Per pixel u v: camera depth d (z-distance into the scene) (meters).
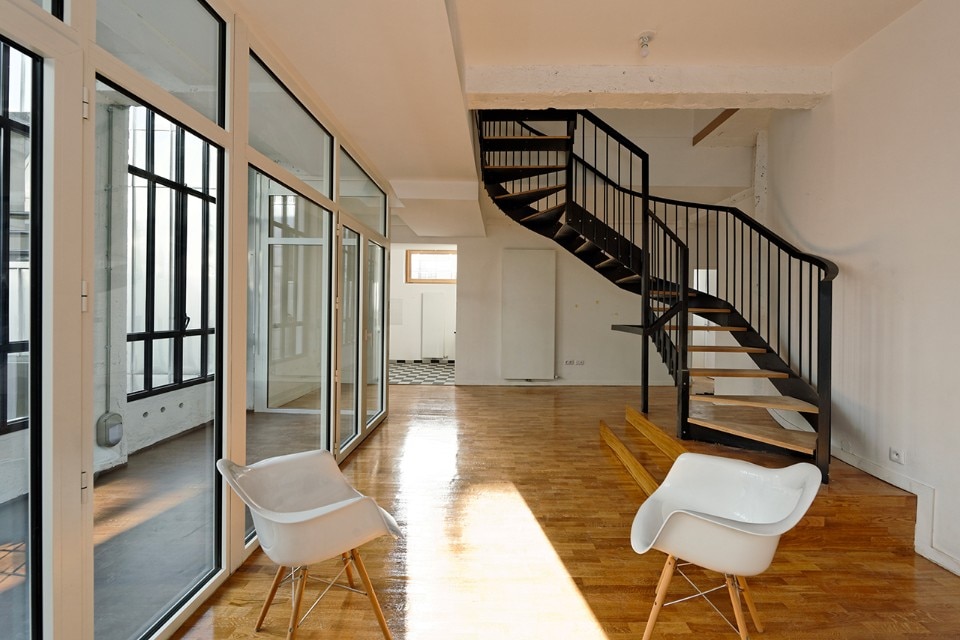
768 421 4.66
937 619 2.27
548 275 9.09
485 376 9.23
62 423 1.50
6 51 1.41
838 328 3.84
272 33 2.69
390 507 3.49
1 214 1.44
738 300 6.61
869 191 3.53
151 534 2.10
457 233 8.69
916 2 3.08
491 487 3.90
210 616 2.21
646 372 5.20
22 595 1.48
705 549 1.88
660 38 3.54
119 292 1.94
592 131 6.61
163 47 2.03
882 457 3.34
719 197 6.95
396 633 2.13
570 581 2.56
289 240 3.62
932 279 2.97
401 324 12.82
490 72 3.92
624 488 3.89
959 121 2.81
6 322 1.45
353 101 3.56
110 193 1.87
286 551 1.83
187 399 2.32
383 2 2.39
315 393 4.13
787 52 3.73
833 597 2.44
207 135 2.26
